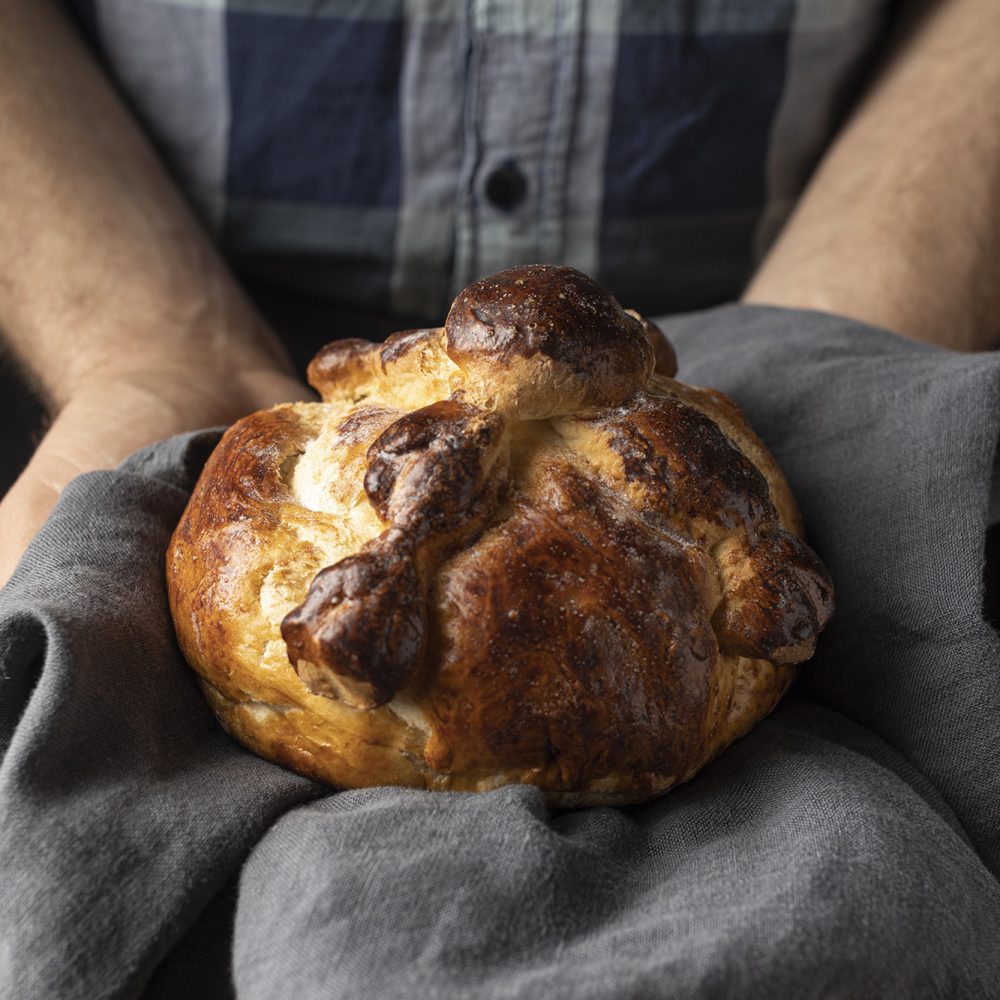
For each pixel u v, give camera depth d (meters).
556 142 0.48
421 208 0.49
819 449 0.36
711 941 0.25
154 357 0.43
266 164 0.49
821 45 0.49
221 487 0.32
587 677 0.30
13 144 0.46
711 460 0.31
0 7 0.47
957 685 0.33
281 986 0.25
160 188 0.48
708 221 0.50
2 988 0.26
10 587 0.32
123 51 0.49
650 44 0.47
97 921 0.27
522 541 0.30
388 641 0.28
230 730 0.32
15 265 0.46
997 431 0.34
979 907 0.28
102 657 0.31
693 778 0.32
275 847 0.28
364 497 0.31
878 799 0.30
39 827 0.28
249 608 0.31
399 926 0.25
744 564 0.31
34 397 0.46
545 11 0.47
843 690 0.34
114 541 0.33
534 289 0.31
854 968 0.25
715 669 0.31
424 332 0.33
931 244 0.46
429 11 0.47
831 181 0.49
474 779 0.30
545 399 0.31
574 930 0.26
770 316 0.40
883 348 0.38
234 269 0.50
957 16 0.50
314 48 0.47
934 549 0.34
